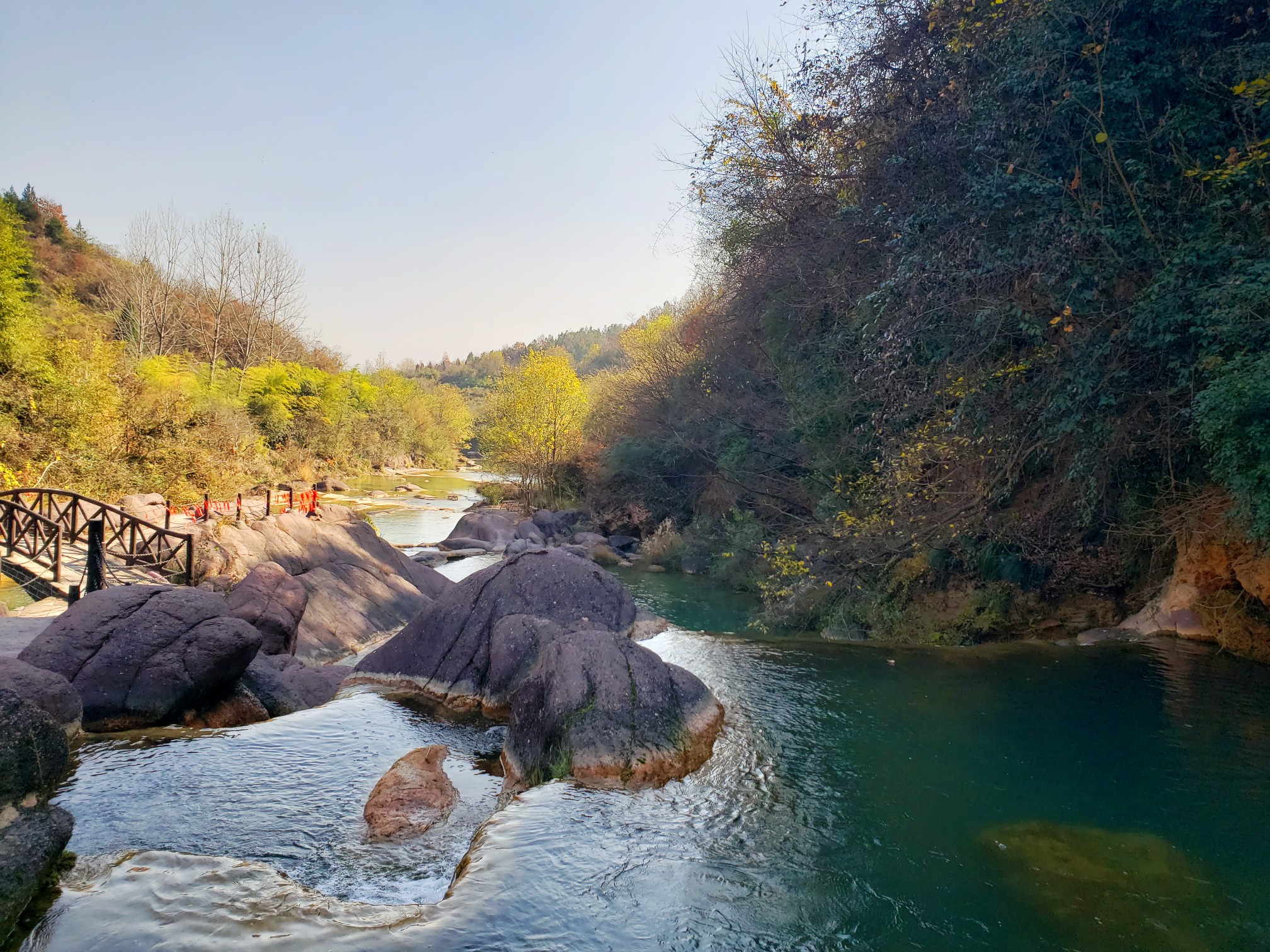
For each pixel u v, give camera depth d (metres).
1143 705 7.45
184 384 32.91
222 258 50.53
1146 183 7.34
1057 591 10.42
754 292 16.36
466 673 8.46
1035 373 8.33
